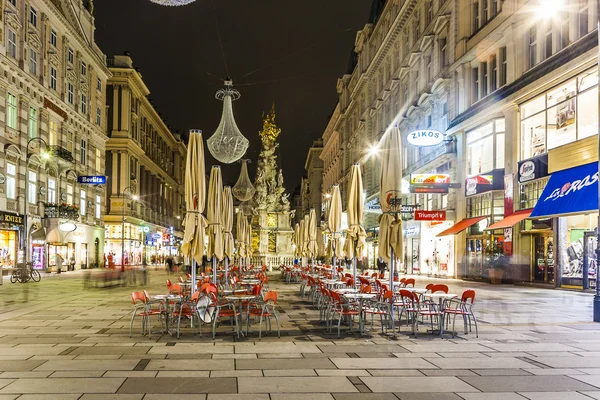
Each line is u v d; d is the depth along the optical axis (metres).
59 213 38.16
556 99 23.41
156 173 82.31
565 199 20.94
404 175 44.09
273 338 11.08
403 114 44.84
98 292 22.73
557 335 11.35
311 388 7.00
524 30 26.17
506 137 27.14
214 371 7.93
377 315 15.71
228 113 22.17
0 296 20.66
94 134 50.91
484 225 29.17
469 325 12.30
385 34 53.00
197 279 19.38
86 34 50.69
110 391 6.77
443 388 7.04
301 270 31.00
